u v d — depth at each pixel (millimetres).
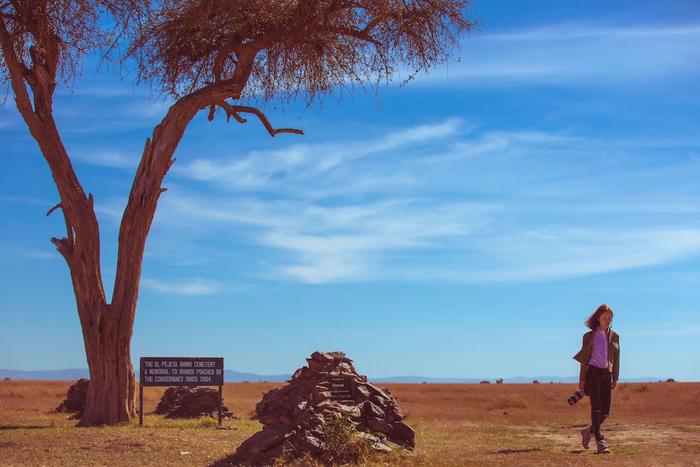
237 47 22391
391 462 11672
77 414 24859
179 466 12367
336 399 13180
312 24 22047
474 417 26750
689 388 55469
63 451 14039
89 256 21078
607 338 12867
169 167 21547
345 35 22922
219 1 21141
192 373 20781
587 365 12812
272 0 21734
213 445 14844
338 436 11906
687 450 12656
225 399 43469
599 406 12656
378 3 21594
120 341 20891
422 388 69938
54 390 50844
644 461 11320
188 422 21297
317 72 23484
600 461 11438
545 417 26453
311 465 11281
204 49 22984
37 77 21094
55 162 21000
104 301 21062
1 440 15789
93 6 21562
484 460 12047
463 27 22328
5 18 22078
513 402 34812
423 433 17844
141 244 21344
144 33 22203
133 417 20984
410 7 22141
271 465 11703
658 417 24719
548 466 11156
